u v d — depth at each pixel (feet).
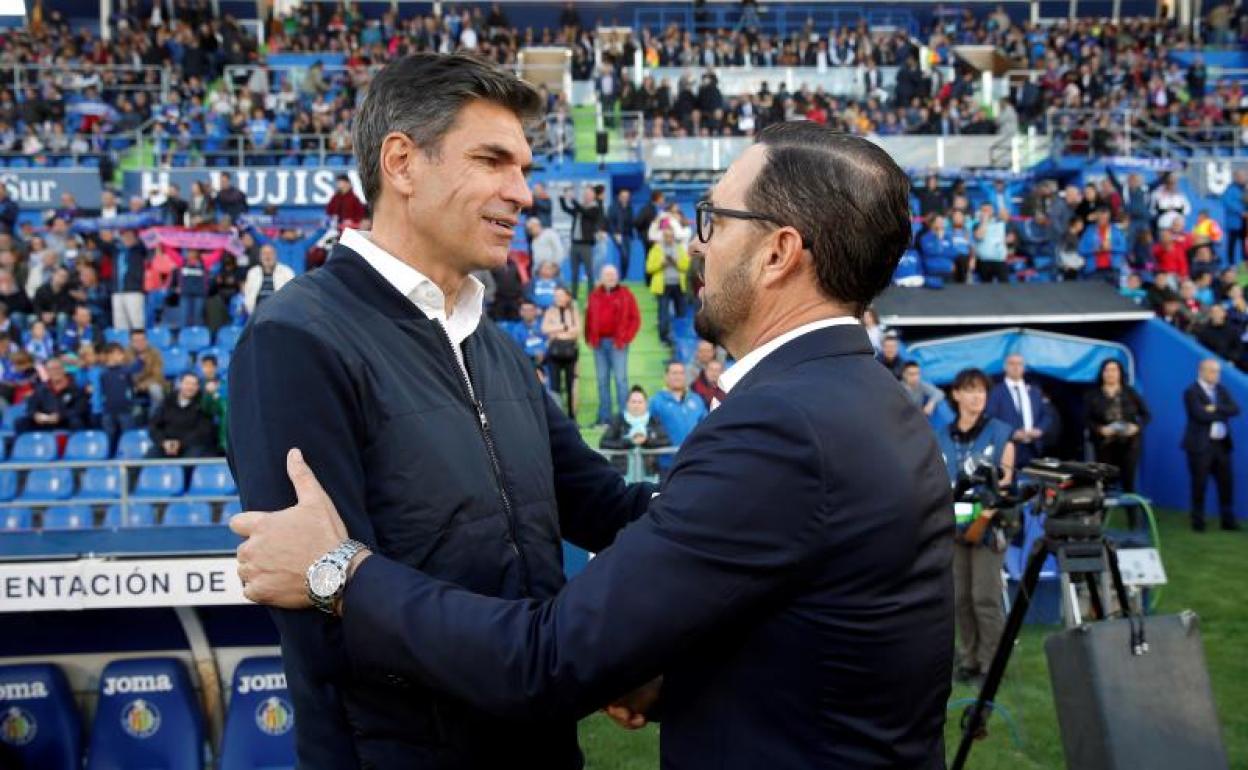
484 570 5.02
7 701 11.87
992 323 37.01
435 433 4.97
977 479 11.76
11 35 68.74
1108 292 38.42
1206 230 50.39
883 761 4.39
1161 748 8.49
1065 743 9.05
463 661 4.26
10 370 34.01
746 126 58.90
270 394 4.65
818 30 82.23
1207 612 20.47
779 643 4.33
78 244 42.57
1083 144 56.24
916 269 42.16
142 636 12.51
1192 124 61.67
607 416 33.91
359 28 75.61
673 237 39.60
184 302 38.73
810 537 4.21
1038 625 19.60
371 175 5.26
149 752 11.90
